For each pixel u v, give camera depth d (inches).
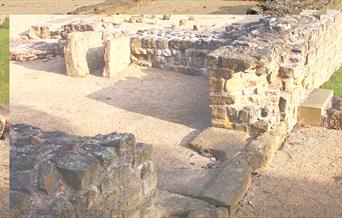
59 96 369.4
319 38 354.0
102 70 440.8
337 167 251.6
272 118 287.0
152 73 433.1
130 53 451.8
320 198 221.5
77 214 151.6
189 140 287.9
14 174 159.0
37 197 155.9
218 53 286.4
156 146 280.7
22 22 539.8
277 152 269.3
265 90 293.6
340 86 379.2
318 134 296.2
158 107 348.5
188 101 360.5
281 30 319.9
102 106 351.6
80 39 426.6
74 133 299.1
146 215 182.5
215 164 255.9
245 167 235.5
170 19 534.6
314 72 352.5
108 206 161.8
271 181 237.1
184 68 431.8
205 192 213.8
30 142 167.3
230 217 205.9
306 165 254.5
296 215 207.5
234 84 284.5
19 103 343.6
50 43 510.0
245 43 300.4
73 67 421.7
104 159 159.6
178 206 202.2
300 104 312.7
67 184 153.8
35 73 426.9
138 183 177.0
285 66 292.7
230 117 290.0
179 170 246.2
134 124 316.5
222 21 509.0
